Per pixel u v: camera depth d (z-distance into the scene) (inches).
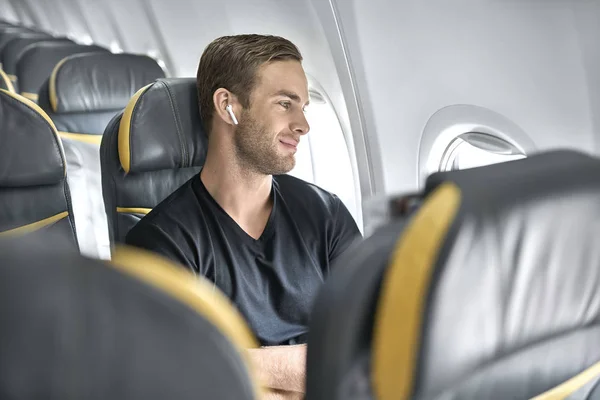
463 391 32.0
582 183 30.9
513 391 34.0
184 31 144.6
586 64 70.3
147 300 19.4
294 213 70.9
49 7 256.5
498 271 28.2
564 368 35.7
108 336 19.0
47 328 18.7
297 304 68.8
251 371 21.8
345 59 97.4
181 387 19.6
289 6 103.0
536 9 72.9
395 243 30.5
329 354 29.1
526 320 30.5
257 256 67.5
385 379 28.6
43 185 74.1
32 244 20.0
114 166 78.3
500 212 27.9
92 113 126.9
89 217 121.7
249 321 66.3
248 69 65.6
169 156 78.5
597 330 35.2
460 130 86.0
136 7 163.2
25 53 149.0
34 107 72.6
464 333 28.2
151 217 66.8
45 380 18.8
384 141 97.1
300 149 112.1
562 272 31.0
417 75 88.7
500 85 79.5
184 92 79.9
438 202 27.7
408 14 86.6
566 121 73.8
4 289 18.6
